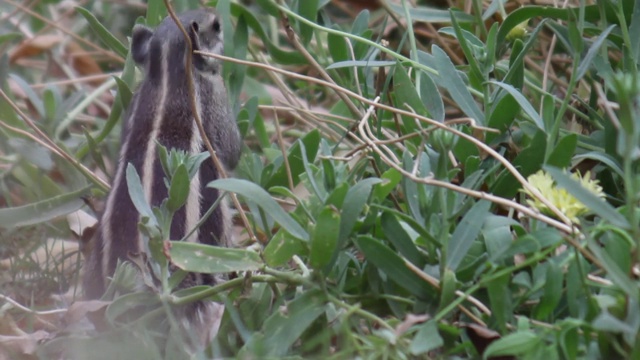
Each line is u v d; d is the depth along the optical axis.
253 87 11.36
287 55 10.16
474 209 6.60
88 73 12.87
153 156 8.71
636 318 5.74
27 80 12.81
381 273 6.98
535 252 6.47
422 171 7.23
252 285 6.98
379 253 6.62
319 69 9.60
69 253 9.20
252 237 7.67
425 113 8.18
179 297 6.89
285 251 6.93
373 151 7.92
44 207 9.08
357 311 6.41
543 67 10.37
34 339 7.43
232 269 6.64
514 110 7.95
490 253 6.45
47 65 12.80
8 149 10.25
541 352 5.76
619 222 5.61
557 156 7.24
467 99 7.97
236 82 9.94
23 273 8.80
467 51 8.29
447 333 6.40
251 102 9.83
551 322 6.53
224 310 6.95
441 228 6.73
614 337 5.89
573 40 7.25
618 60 9.27
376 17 12.71
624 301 5.88
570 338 5.84
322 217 6.33
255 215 8.16
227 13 9.65
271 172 9.02
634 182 6.10
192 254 6.63
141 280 7.22
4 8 13.05
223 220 8.55
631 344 5.73
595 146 8.38
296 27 10.02
